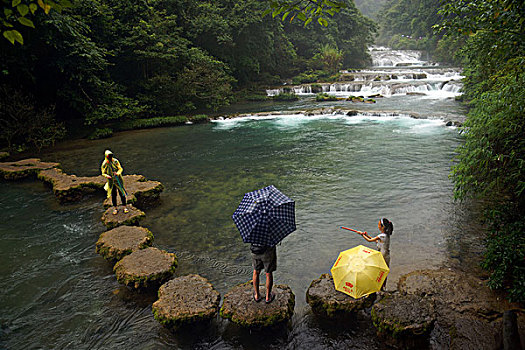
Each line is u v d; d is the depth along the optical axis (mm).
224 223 8586
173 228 8391
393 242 7188
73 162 14711
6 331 5160
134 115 22875
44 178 11656
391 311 4656
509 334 3908
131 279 5707
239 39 36875
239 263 6824
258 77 42219
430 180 10766
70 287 6199
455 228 7629
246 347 4695
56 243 7824
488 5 5395
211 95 27359
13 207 9961
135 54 24328
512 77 6297
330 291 5215
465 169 6402
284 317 4844
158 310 4934
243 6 35188
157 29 25969
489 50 5945
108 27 23000
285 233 4574
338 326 4957
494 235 5875
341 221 8328
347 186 10617
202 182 11648
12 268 6859
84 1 20844
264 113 25375
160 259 6270
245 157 14594
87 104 20250
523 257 5023
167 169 13266
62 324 5285
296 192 10328
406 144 15344
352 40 59062
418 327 4355
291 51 46219
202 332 4988
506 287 5219
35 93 20219
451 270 6082
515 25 5273
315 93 38406
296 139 17562
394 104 27141
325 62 49281
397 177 11195
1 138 17016
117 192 8781
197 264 6816
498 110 6059
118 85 24172
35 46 18406
